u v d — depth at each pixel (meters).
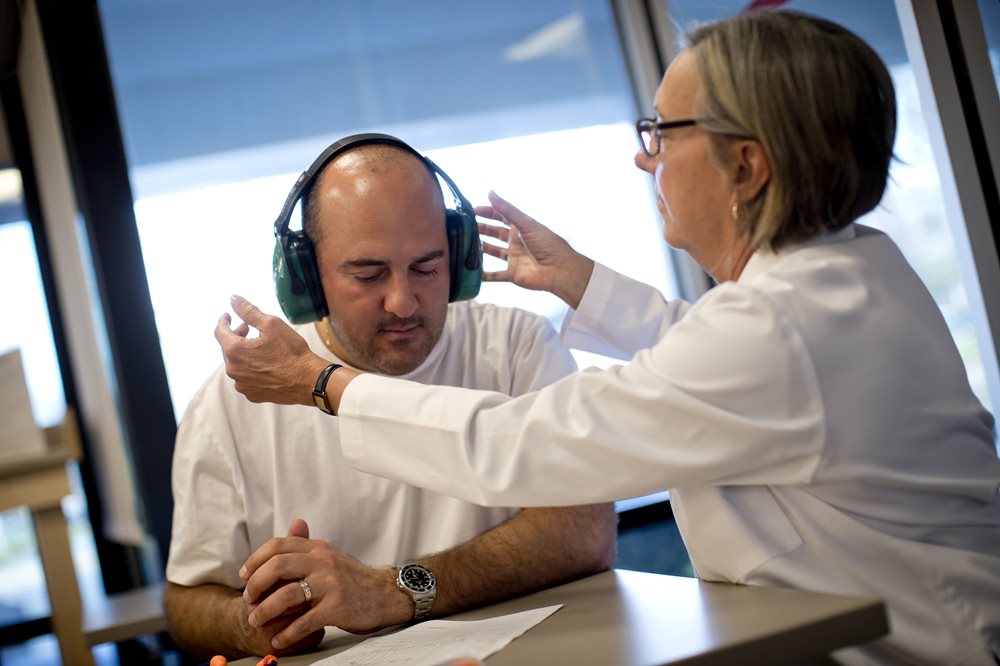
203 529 1.58
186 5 3.19
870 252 1.23
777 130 1.16
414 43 3.34
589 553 1.47
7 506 3.16
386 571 1.33
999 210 2.14
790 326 1.11
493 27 3.40
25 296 4.25
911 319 1.20
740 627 0.97
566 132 3.42
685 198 1.26
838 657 1.11
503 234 1.77
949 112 2.17
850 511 1.17
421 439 1.23
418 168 1.48
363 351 1.51
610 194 3.42
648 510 3.38
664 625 1.04
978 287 2.17
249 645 1.39
